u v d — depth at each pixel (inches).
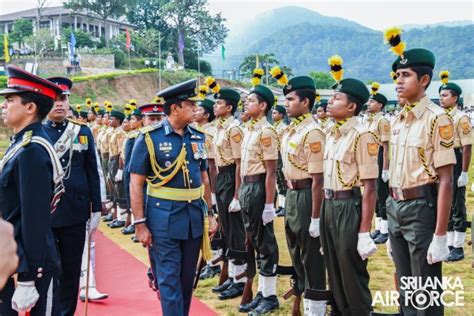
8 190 129.8
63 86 178.9
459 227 258.7
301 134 173.9
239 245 219.1
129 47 2283.5
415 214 140.2
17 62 1927.9
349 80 156.6
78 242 177.2
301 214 174.4
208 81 251.8
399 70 143.5
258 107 200.2
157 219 160.2
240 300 215.0
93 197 184.1
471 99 1259.8
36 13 2667.3
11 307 127.3
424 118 139.9
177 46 2677.2
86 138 181.3
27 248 125.1
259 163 198.2
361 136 150.9
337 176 154.8
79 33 2320.4
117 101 1670.8
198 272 176.7
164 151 162.1
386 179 292.7
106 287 232.5
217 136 229.6
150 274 185.6
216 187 227.6
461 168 258.5
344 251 154.0
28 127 135.0
